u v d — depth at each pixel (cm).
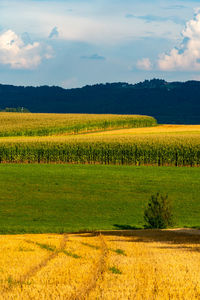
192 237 2683
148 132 13450
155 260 1797
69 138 9706
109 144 8444
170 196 5456
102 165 7931
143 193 5650
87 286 1358
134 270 1588
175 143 8206
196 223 4194
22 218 4472
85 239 2547
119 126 16462
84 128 14725
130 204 5116
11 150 8769
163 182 6262
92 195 5541
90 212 4750
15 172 7062
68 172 7081
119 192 5697
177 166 7925
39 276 1482
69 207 4962
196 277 1494
